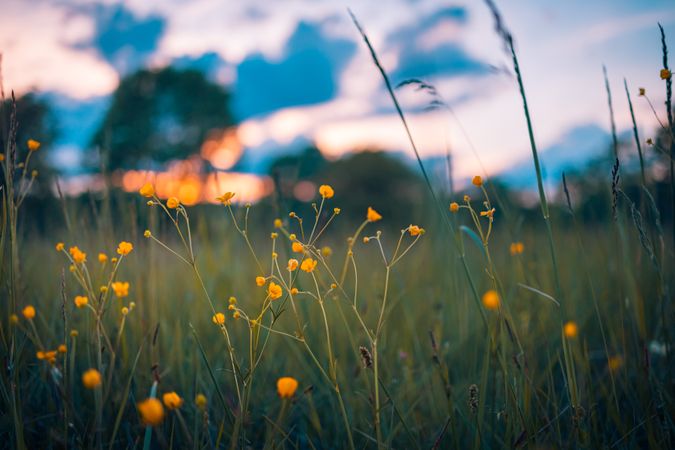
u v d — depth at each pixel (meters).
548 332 1.36
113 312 1.16
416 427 1.05
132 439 0.99
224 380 1.17
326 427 1.12
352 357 1.35
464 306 1.33
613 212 0.99
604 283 1.51
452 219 1.51
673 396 1.03
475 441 0.92
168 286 1.46
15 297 1.01
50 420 1.03
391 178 16.70
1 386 0.93
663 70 0.99
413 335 1.33
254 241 1.89
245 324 1.33
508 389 0.93
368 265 1.92
